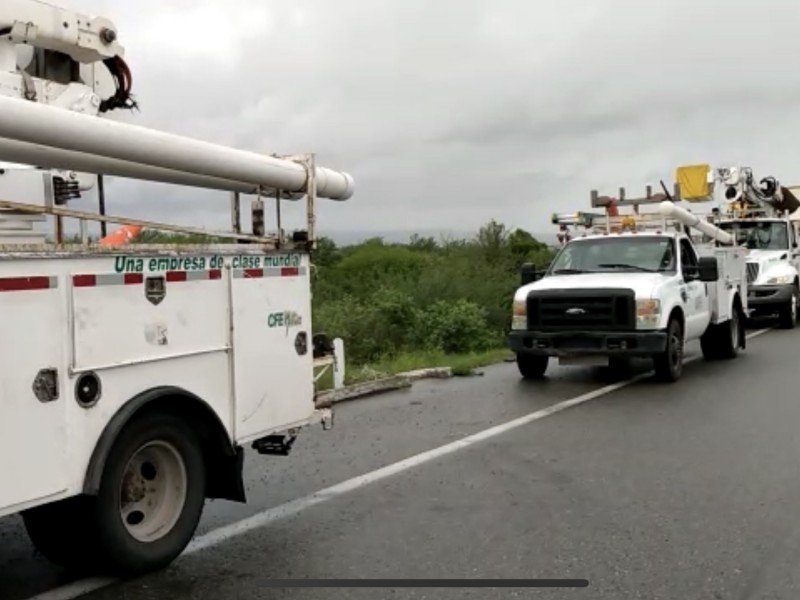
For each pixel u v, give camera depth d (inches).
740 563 213.6
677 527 241.0
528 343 510.6
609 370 565.6
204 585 202.4
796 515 249.6
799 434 355.3
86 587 201.0
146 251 200.1
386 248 1273.4
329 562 217.0
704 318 564.4
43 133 180.2
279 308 241.8
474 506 263.6
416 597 195.5
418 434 368.5
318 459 324.5
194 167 214.5
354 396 467.8
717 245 666.8
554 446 342.0
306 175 248.8
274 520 251.4
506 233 1194.6
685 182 792.3
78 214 197.0
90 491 186.9
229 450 222.7
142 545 205.0
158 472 212.5
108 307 191.3
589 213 617.0
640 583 202.2
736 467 303.9
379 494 277.9
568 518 250.5
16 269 172.7
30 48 250.8
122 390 195.0
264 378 236.1
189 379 212.2
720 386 485.1
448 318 719.1
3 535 239.6
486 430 375.2
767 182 978.1
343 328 673.0
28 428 175.2
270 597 195.5
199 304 215.2
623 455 324.8
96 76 263.9
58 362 180.9
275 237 243.8
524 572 209.8
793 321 888.3
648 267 537.3
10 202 187.2
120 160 201.9
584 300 497.0
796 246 952.9
